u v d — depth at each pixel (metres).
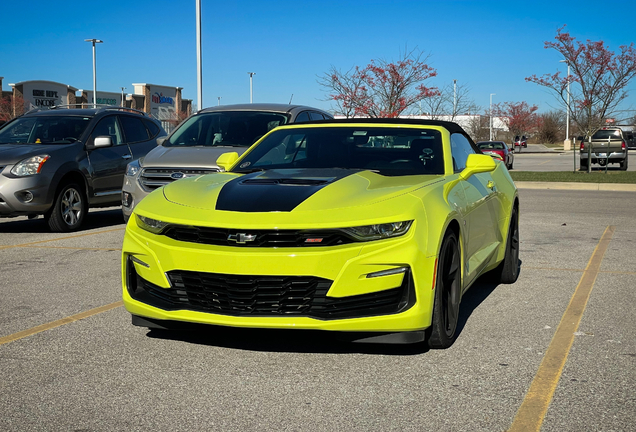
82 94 54.06
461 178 4.99
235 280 3.92
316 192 4.22
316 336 4.53
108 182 10.64
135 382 3.68
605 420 3.16
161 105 63.28
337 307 3.88
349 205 4.02
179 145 9.17
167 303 4.17
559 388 3.59
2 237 9.34
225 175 5.01
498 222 5.92
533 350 4.27
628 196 16.44
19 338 4.51
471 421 3.16
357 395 3.49
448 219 4.20
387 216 3.92
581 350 4.27
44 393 3.52
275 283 3.90
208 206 4.19
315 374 3.81
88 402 3.40
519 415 3.22
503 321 5.01
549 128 89.31
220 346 4.32
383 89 27.97
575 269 7.10
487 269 5.70
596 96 27.42
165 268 4.10
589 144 25.25
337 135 5.50
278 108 9.80
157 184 8.34
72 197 10.00
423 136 5.35
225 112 9.73
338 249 3.84
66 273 6.74
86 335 4.58
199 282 4.05
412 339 3.96
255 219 3.94
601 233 9.85
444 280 4.26
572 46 26.58
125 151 11.07
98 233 9.78
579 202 14.80
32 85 49.16
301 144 5.47
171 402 3.40
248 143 9.02
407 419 3.18
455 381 3.70
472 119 52.69
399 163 5.08
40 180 9.40
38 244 8.68
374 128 5.51
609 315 5.17
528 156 50.00
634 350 4.27
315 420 3.17
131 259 4.36
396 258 3.85
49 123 10.63
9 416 3.22
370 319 3.85
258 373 3.82
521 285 6.33
